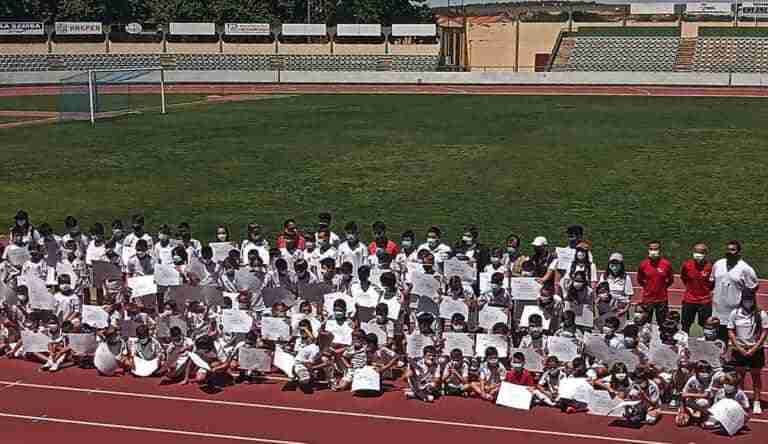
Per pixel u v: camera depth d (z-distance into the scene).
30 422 15.55
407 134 48.00
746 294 16.05
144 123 52.88
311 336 17.16
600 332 16.98
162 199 33.78
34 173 38.19
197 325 18.31
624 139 45.06
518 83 78.19
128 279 19.55
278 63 87.06
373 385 16.62
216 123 52.84
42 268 20.38
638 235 28.50
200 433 15.10
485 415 15.88
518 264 19.03
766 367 17.98
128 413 15.91
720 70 82.50
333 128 50.50
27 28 83.94
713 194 33.38
